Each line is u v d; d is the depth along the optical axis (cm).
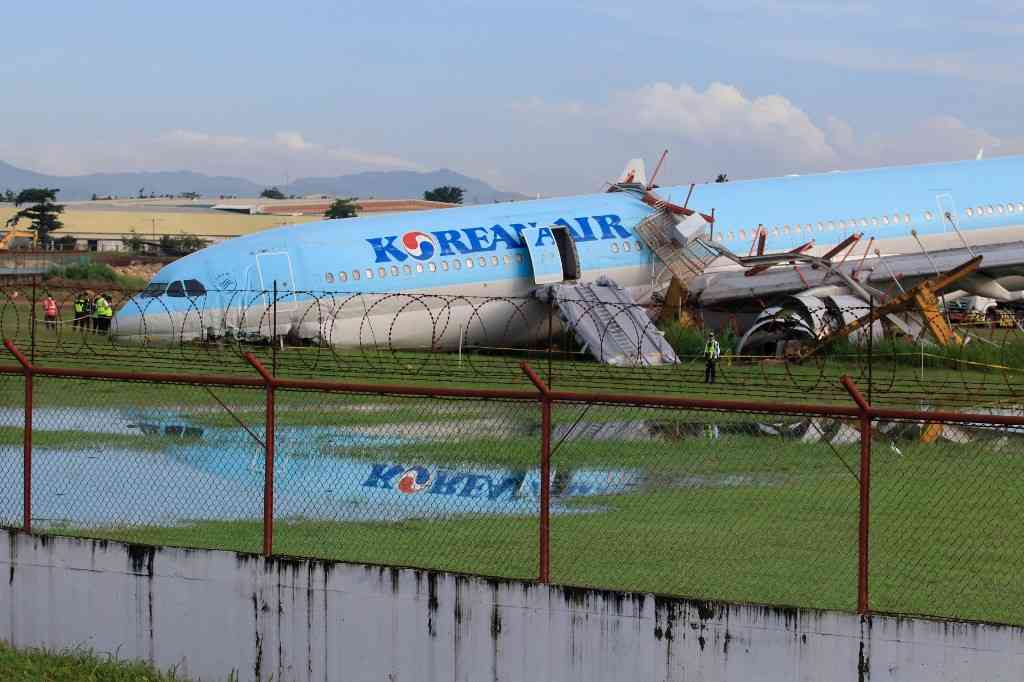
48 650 1714
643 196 5331
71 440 2622
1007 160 6003
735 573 1703
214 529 1928
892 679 1393
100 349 4475
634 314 4753
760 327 4853
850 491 2164
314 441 2588
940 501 2092
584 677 1492
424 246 4788
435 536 1892
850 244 5178
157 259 11862
